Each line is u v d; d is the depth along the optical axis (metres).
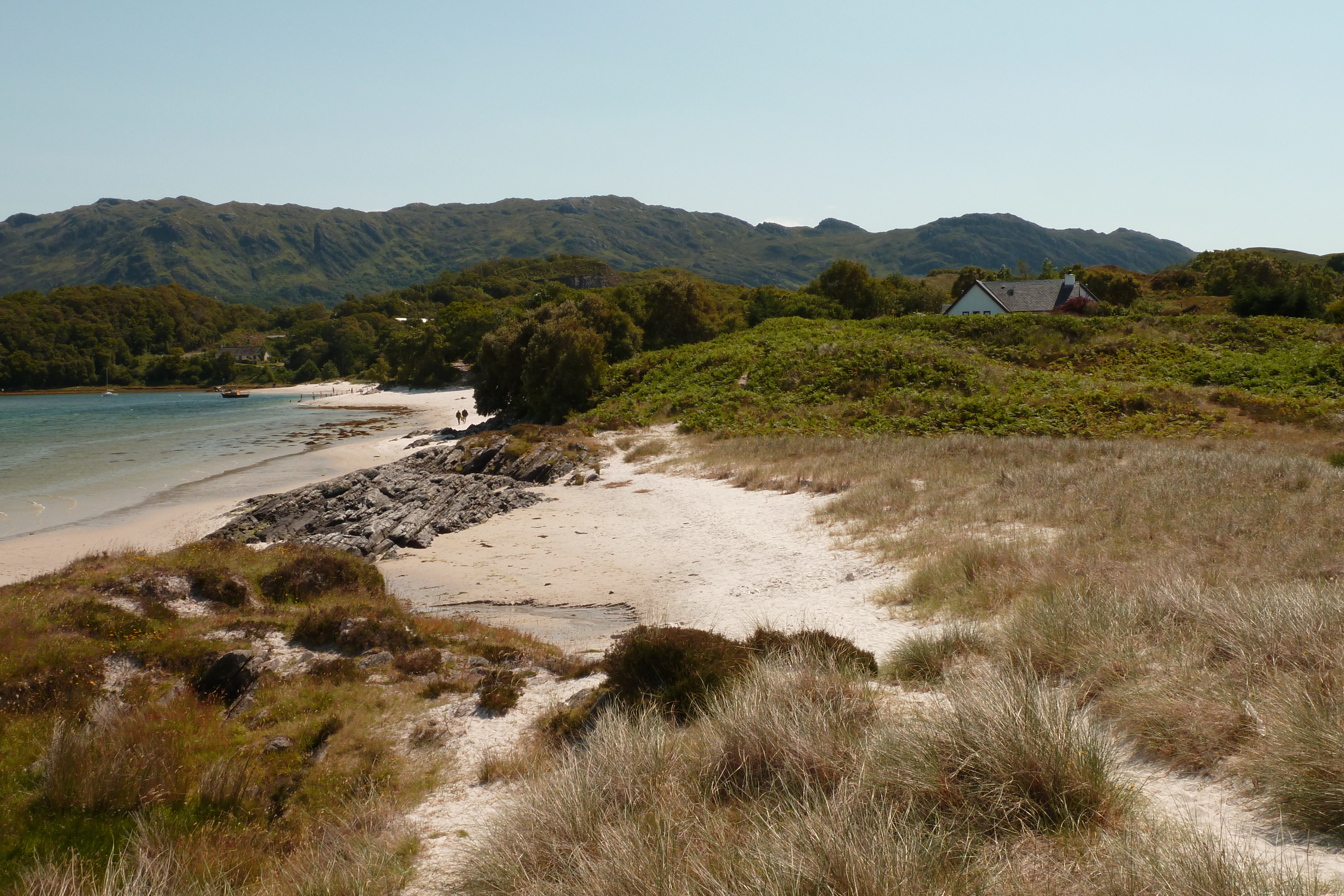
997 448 25.30
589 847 5.19
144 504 29.92
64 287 171.00
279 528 24.88
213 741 9.08
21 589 13.52
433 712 9.77
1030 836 4.56
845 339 49.94
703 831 5.05
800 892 4.08
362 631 12.26
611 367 54.06
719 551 18.33
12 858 6.58
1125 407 31.61
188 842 6.71
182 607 13.82
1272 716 5.37
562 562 18.97
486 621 14.90
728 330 77.50
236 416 78.44
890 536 16.67
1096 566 11.31
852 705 6.91
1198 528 13.19
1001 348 47.00
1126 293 80.50
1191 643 7.28
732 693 7.16
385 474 30.83
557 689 10.24
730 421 37.16
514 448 33.84
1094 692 6.92
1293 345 44.22
